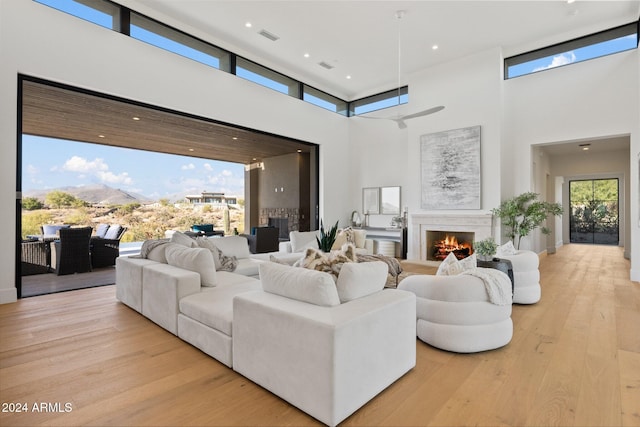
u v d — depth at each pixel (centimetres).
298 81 707
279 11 472
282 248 674
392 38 548
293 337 179
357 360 176
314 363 169
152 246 373
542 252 774
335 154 798
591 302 386
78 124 626
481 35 543
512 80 608
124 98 455
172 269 312
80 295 410
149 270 318
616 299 398
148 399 187
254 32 530
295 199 1002
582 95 543
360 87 776
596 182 1030
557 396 191
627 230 747
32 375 213
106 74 429
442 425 166
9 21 359
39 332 286
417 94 685
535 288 380
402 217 745
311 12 473
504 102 616
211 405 182
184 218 1127
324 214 767
